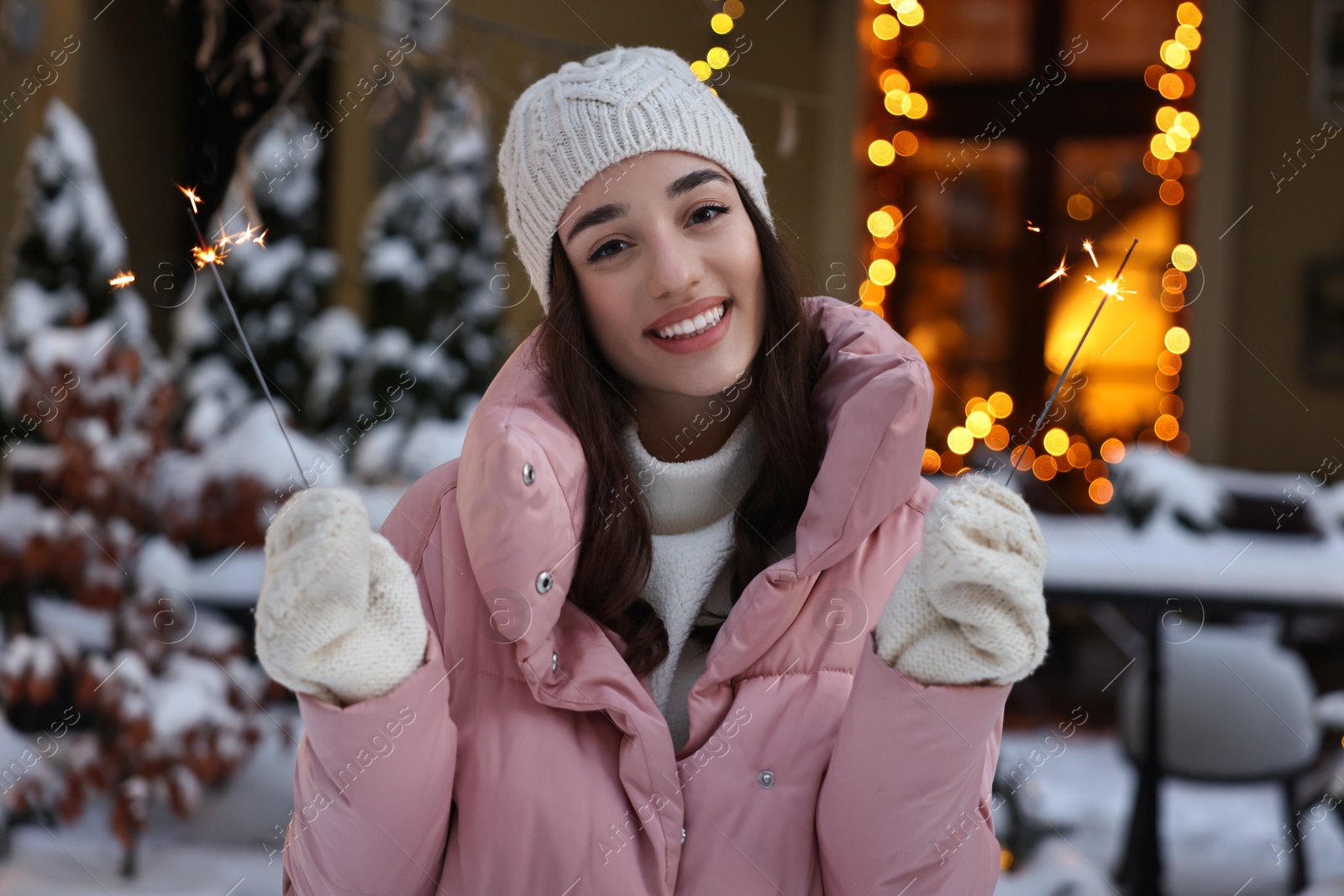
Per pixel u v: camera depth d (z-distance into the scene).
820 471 0.93
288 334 4.42
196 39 5.30
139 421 2.92
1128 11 5.16
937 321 5.34
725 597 1.05
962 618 0.73
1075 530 3.09
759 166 1.08
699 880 0.89
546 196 1.02
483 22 2.16
